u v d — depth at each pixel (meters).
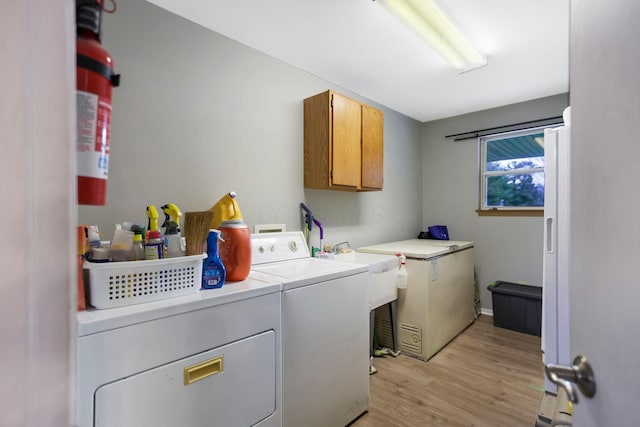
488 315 3.52
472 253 3.34
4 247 0.31
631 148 0.43
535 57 2.30
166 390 0.98
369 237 3.17
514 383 2.13
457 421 1.74
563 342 1.72
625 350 0.44
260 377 1.25
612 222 0.48
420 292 2.52
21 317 0.32
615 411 0.46
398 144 3.62
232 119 2.00
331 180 2.29
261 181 2.16
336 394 1.61
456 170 3.77
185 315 1.04
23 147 0.32
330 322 1.58
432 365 2.40
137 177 1.60
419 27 1.83
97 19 0.43
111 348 0.87
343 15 1.79
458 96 3.11
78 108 0.40
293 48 2.15
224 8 1.71
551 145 1.76
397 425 1.71
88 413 0.83
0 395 0.31
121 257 1.06
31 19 0.32
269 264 1.88
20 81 0.32
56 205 0.34
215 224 1.69
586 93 0.56
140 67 1.61
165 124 1.70
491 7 1.72
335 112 2.32
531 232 3.26
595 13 0.53
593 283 0.54
